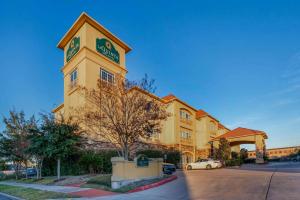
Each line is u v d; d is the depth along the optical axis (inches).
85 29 1149.7
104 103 823.7
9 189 709.3
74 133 892.6
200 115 1907.0
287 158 2033.7
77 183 710.5
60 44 1326.3
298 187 469.7
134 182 625.0
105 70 1207.6
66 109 1224.2
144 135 829.2
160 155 1268.5
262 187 495.2
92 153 964.0
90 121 870.4
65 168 980.6
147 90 830.5
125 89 807.7
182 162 1488.7
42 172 1032.8
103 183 639.1
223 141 1464.1
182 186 575.5
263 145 1576.0
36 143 838.5
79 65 1152.2
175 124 1501.0
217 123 2123.5
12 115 1068.5
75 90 1145.4
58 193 547.5
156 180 656.4
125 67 1359.5
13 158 1047.6
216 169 1150.3
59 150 821.2
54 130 854.5
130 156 960.3
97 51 1182.9
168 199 440.5
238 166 1350.9
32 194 574.2
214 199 414.3
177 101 1561.3
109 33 1253.1
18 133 1053.8
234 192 463.5
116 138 828.6
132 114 782.5
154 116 781.3
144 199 449.7
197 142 1850.4
